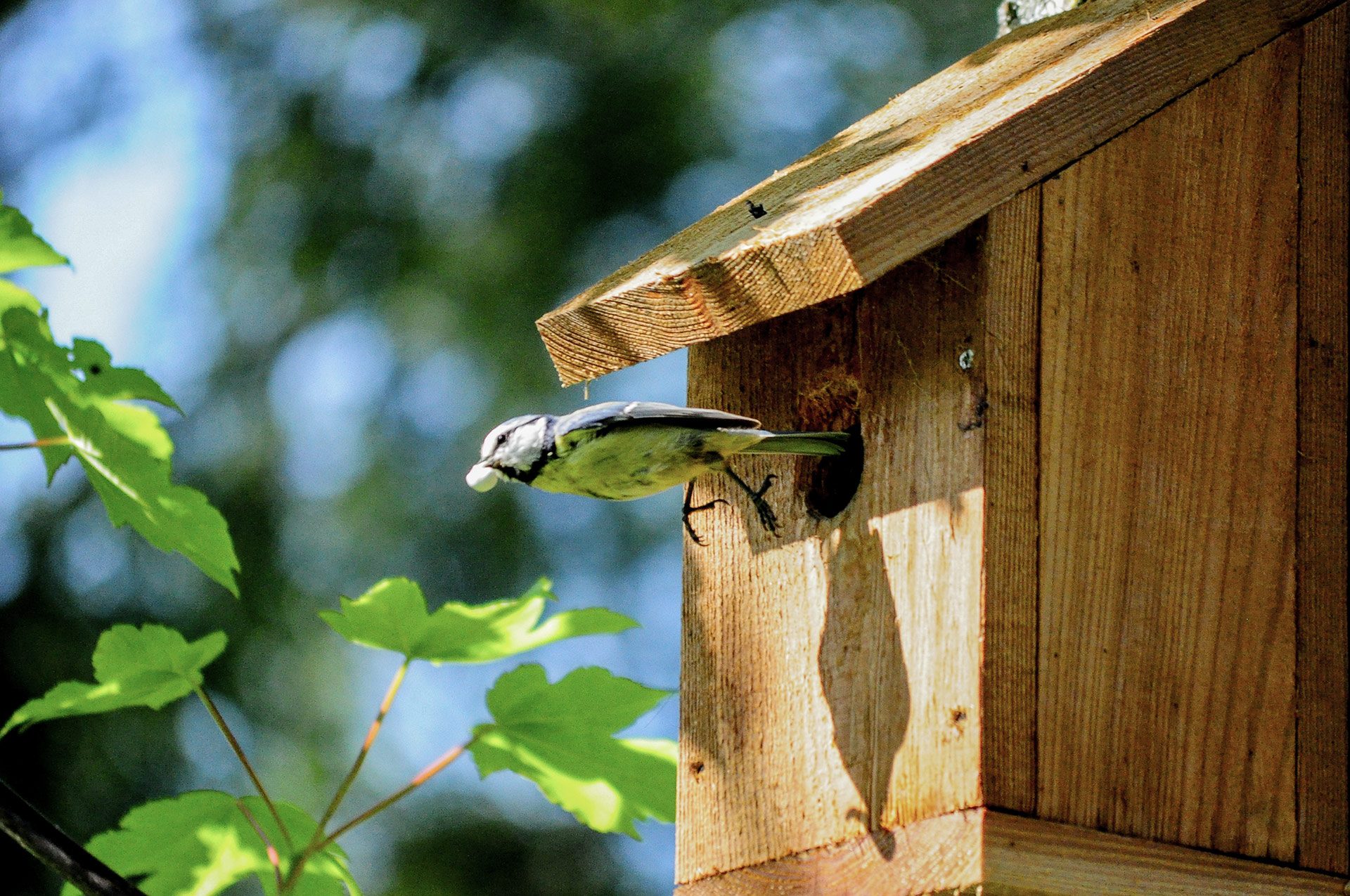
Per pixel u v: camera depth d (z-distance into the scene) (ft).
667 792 22.13
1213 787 23.39
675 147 66.59
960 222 22.04
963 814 21.48
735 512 26.45
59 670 56.24
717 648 26.16
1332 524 24.93
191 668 21.84
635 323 25.57
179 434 65.05
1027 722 21.85
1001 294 22.43
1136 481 23.25
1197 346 24.11
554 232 65.10
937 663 22.30
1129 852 22.43
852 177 25.27
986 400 22.18
